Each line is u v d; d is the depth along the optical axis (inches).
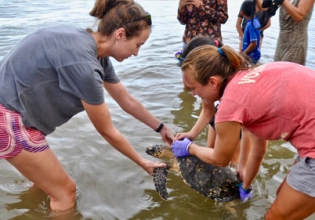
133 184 109.3
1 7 397.1
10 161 87.9
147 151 110.5
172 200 104.0
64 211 96.7
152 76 197.3
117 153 123.4
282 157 123.5
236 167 112.1
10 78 81.9
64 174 93.7
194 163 99.7
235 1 490.3
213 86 81.2
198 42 101.6
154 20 348.5
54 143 127.6
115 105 159.3
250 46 196.2
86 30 85.9
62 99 84.3
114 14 82.5
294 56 172.1
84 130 137.3
